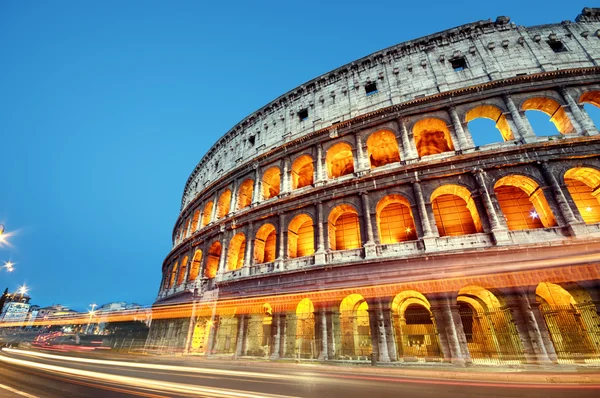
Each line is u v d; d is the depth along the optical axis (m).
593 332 21.69
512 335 23.48
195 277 44.97
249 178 43.38
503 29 35.69
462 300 28.05
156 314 48.81
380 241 29.81
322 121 39.66
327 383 16.14
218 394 13.00
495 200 26.28
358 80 40.16
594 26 34.34
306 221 36.41
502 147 27.70
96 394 13.04
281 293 30.23
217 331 34.31
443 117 32.28
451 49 36.59
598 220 26.38
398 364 22.56
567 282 22.39
